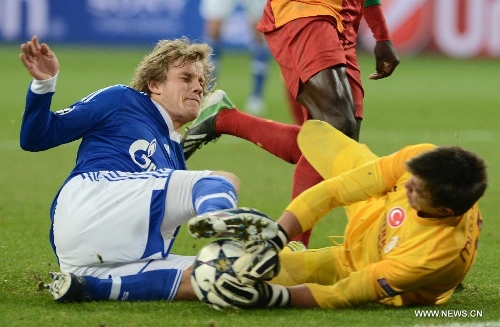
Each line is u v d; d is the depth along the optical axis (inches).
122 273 539.8
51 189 1032.8
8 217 858.8
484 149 1407.5
